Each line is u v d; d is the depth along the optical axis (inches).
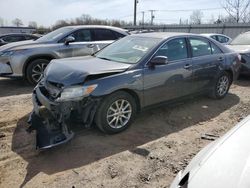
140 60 170.7
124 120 167.9
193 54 204.5
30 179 119.5
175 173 126.5
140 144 153.4
